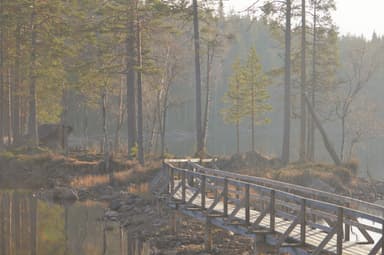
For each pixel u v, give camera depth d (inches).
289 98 1482.5
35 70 1638.8
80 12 1683.1
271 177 1189.7
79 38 1711.4
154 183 1089.4
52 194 1168.2
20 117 2036.2
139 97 1448.1
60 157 1501.0
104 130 1437.0
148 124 2233.0
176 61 1831.9
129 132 1611.7
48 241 780.6
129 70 1525.6
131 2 1437.0
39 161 1472.7
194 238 757.9
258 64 2134.6
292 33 1649.9
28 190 1261.1
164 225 840.9
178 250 701.3
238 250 681.0
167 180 957.8
